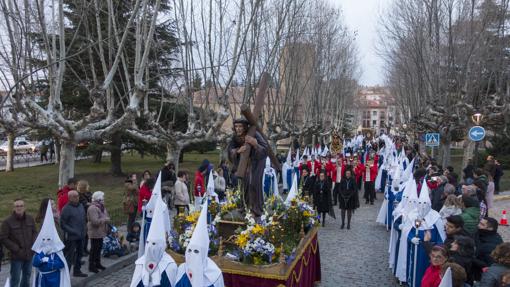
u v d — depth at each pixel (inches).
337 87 1617.9
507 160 1262.3
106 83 463.8
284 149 1925.4
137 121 908.6
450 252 261.9
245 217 288.2
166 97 898.1
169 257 215.3
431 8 828.0
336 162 887.1
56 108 454.9
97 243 374.3
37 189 882.8
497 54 797.9
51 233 292.5
